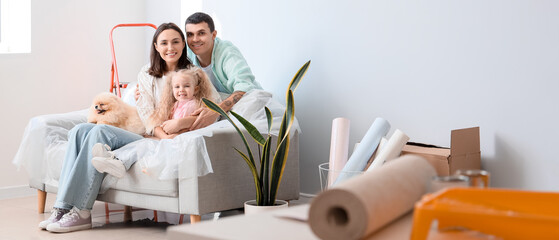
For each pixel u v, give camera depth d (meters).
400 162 1.11
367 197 0.88
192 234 0.95
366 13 3.11
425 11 2.90
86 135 2.90
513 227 0.84
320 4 3.30
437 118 2.88
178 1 4.08
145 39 4.32
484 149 2.73
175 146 2.61
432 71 2.88
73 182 2.82
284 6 3.47
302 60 3.41
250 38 3.66
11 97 3.71
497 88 2.68
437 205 0.88
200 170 2.58
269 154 2.71
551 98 2.53
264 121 2.96
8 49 3.82
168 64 3.17
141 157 2.72
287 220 1.03
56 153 3.10
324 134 3.32
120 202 2.88
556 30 2.51
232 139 2.76
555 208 0.93
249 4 3.66
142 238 2.72
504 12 2.65
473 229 0.86
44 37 3.83
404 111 2.99
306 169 3.42
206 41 3.25
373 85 3.10
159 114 3.03
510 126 2.65
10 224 3.02
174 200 2.66
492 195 0.95
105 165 2.71
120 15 4.19
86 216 2.89
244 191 2.83
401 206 0.99
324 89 3.31
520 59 2.61
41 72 3.83
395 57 3.01
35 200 3.66
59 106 3.92
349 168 2.62
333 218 0.89
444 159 2.51
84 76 4.03
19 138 3.75
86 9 4.02
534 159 2.59
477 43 2.73
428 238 0.87
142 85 3.16
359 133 3.17
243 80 3.18
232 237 0.92
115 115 3.03
